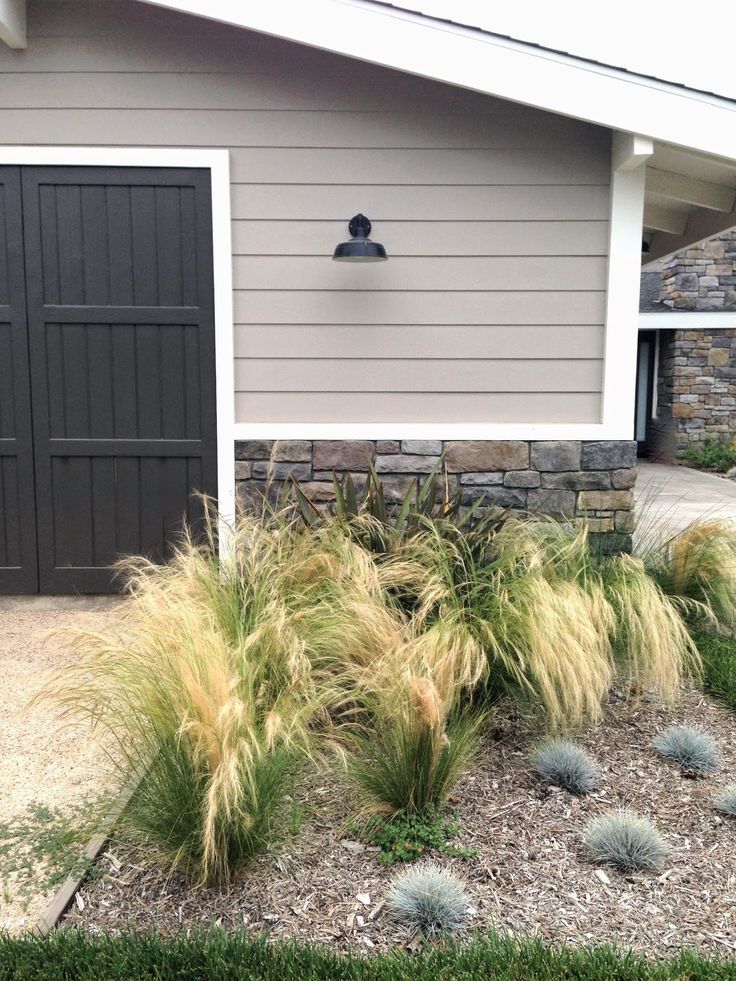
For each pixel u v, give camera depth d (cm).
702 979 189
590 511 476
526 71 418
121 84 448
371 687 276
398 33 416
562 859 245
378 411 474
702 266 1312
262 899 224
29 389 466
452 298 467
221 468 469
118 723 253
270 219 459
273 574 340
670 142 420
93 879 232
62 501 474
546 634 299
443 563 340
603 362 472
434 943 209
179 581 329
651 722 338
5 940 198
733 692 353
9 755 308
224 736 221
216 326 462
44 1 440
